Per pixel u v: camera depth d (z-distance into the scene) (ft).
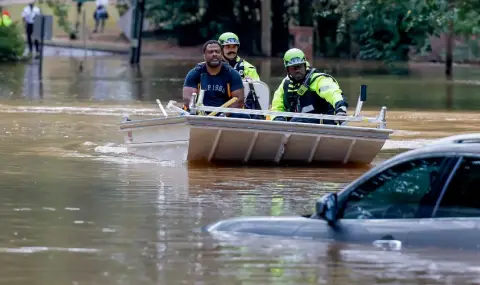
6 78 250.78
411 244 55.47
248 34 393.70
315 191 89.30
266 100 113.39
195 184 92.12
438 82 264.52
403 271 53.31
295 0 381.19
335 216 58.34
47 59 339.57
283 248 58.85
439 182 55.57
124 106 179.32
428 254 54.70
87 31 424.05
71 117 156.35
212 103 109.70
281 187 91.35
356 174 101.24
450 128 147.74
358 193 58.23
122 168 102.06
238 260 57.41
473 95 219.00
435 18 270.05
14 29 328.08
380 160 111.75
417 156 56.29
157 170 100.94
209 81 109.91
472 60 357.20
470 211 54.54
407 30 286.87
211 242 62.13
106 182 92.48
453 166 55.21
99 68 301.43
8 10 431.02
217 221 72.28
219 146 104.22
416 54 348.38
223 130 102.89
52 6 430.61
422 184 56.13
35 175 96.37
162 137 107.55
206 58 109.70
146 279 54.44
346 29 337.52
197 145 103.81
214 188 89.97
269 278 53.67
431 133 140.05
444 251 54.34
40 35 264.52
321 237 59.26
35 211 76.43
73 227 69.72
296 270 54.60
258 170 102.53
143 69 301.84
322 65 333.83
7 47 322.34
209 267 56.39
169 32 409.28
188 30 407.23
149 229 68.90
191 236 65.77
